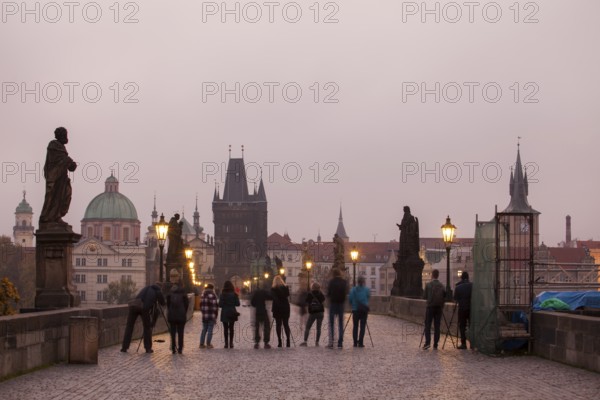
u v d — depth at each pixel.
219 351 31.09
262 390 19.81
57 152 29.39
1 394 18.83
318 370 23.94
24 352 22.62
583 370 23.61
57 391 19.33
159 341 34.81
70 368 24.08
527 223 31.47
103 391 19.45
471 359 26.94
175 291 30.11
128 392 19.36
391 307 59.12
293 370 23.97
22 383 20.67
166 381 21.38
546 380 21.42
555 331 26.14
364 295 32.38
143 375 22.61
